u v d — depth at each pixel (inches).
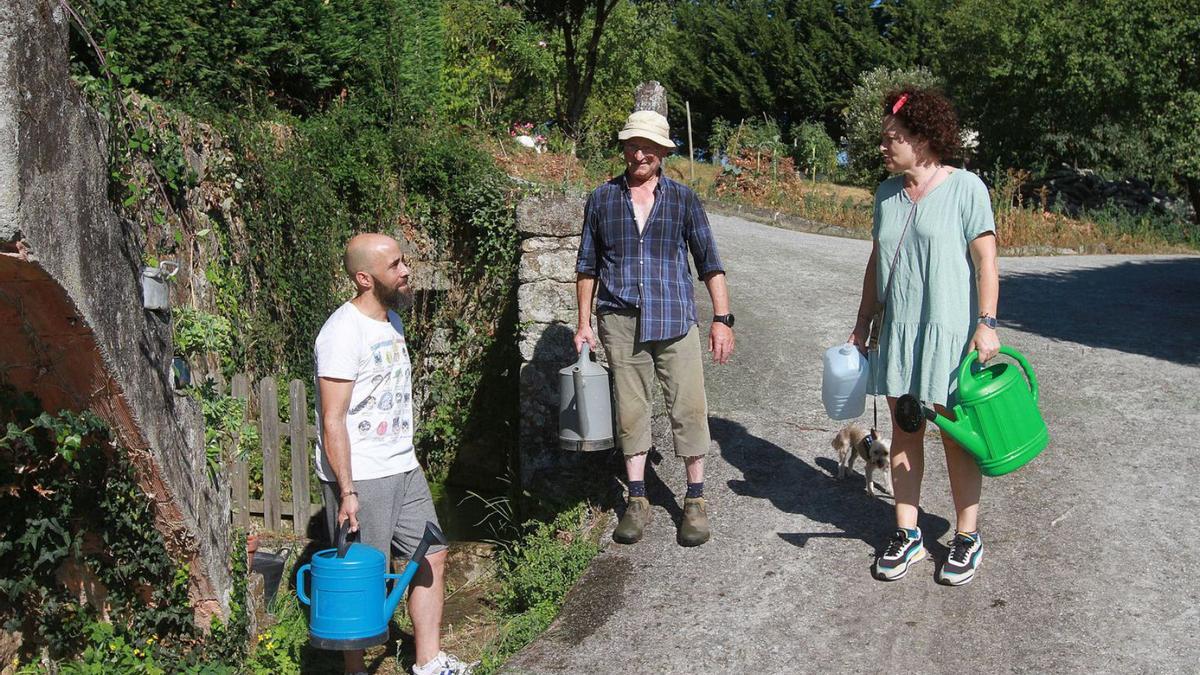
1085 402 229.8
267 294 286.4
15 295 137.0
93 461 162.6
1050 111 899.4
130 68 287.1
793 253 433.7
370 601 153.6
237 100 321.1
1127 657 138.0
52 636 167.5
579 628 159.8
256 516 274.8
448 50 698.2
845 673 140.8
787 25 1567.4
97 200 153.0
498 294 308.5
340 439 154.9
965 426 149.9
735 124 1626.5
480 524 269.3
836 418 165.2
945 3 1451.8
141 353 163.9
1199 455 196.7
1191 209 910.4
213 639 186.7
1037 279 406.9
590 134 735.7
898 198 158.1
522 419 237.8
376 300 160.1
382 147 312.7
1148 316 320.5
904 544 162.4
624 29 1009.5
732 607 159.5
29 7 132.1
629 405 182.9
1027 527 173.9
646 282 176.7
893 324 156.9
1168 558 160.9
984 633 146.3
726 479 203.9
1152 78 813.2
